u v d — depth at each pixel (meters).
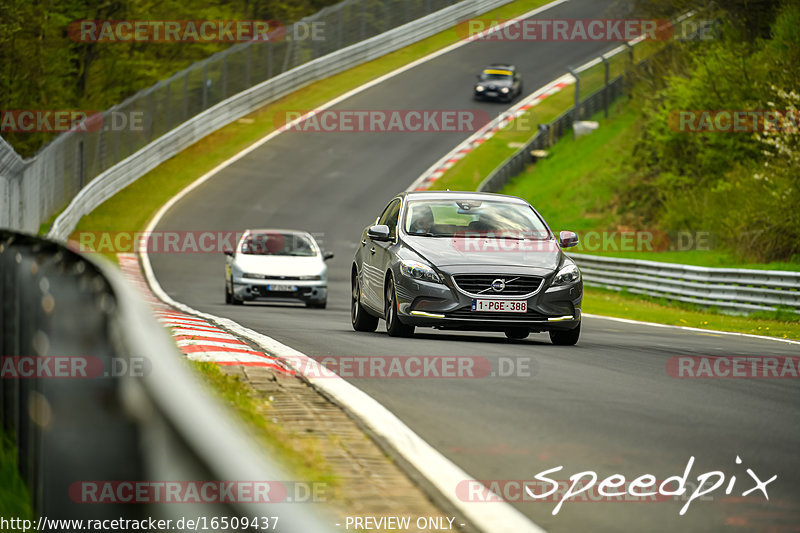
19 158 92.38
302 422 21.95
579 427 23.23
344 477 17.41
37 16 158.38
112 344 9.86
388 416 23.66
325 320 58.31
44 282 14.12
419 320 42.06
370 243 48.38
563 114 194.12
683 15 162.25
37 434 13.09
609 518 16.03
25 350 15.98
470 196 48.16
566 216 155.62
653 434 22.67
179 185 159.88
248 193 158.50
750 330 62.16
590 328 57.81
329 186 164.75
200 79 189.12
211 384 24.28
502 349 38.91
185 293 91.12
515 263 42.44
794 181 108.38
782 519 16.17
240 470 6.55
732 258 114.00
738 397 28.97
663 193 143.38
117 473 8.44
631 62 193.12
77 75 193.00
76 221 129.88
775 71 126.56
